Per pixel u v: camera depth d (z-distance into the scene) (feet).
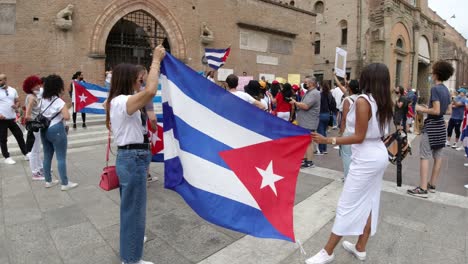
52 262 10.46
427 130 16.61
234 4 55.62
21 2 37.24
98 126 34.71
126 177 9.43
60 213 14.39
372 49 81.92
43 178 19.25
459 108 33.09
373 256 11.04
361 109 9.41
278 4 62.13
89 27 41.32
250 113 10.55
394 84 84.79
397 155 15.60
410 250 11.45
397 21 82.89
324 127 26.84
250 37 58.34
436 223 13.67
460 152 30.91
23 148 23.93
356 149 9.96
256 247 11.58
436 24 104.22
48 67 39.11
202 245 11.64
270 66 62.08
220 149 10.45
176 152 10.71
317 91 21.20
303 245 11.78
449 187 18.80
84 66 41.34
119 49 49.47
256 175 10.32
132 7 44.45
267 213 10.07
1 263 10.32
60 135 16.84
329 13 88.94
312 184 18.83
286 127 10.45
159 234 12.44
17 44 37.40
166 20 47.80
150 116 14.23
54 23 39.09
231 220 10.01
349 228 9.93
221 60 31.60
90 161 23.81
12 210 14.69
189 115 10.47
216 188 10.23
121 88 9.80
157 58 9.25
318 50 92.79
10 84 37.35
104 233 12.52
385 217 14.26
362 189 9.82
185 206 15.29
